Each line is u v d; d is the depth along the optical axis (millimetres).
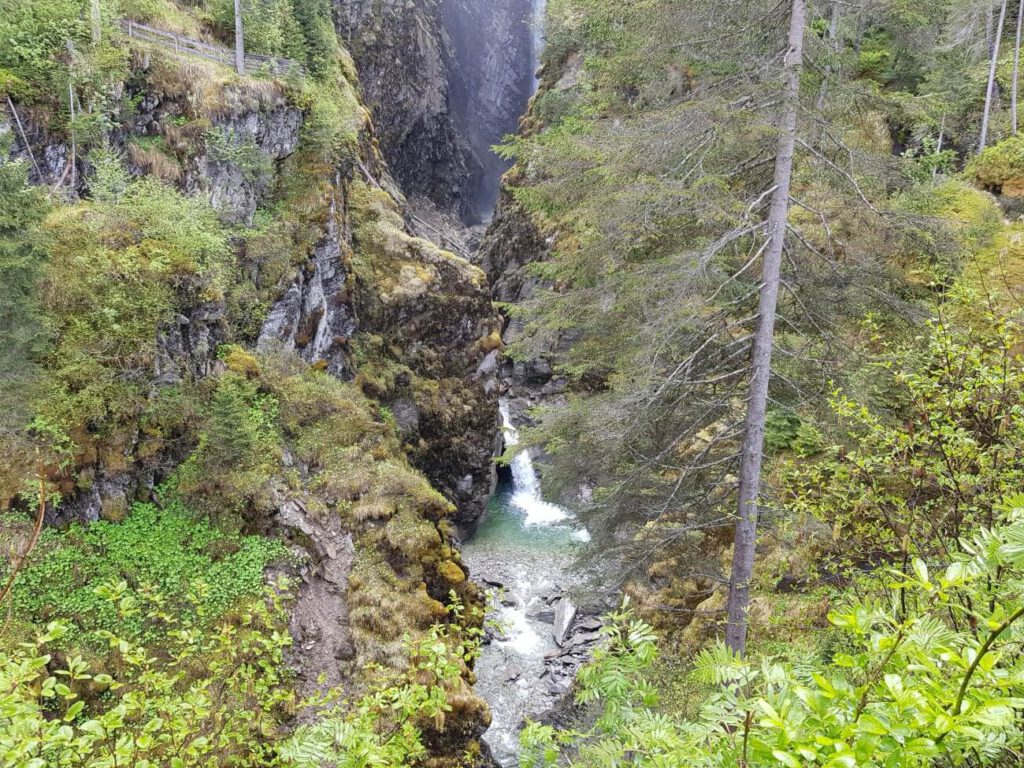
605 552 11047
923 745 1672
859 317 8867
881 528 5570
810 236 10984
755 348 8891
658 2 8453
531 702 15891
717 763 2295
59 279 11922
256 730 6410
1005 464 4707
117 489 11805
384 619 11781
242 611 11109
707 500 10586
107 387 11820
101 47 15508
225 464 13055
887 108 8344
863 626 2109
